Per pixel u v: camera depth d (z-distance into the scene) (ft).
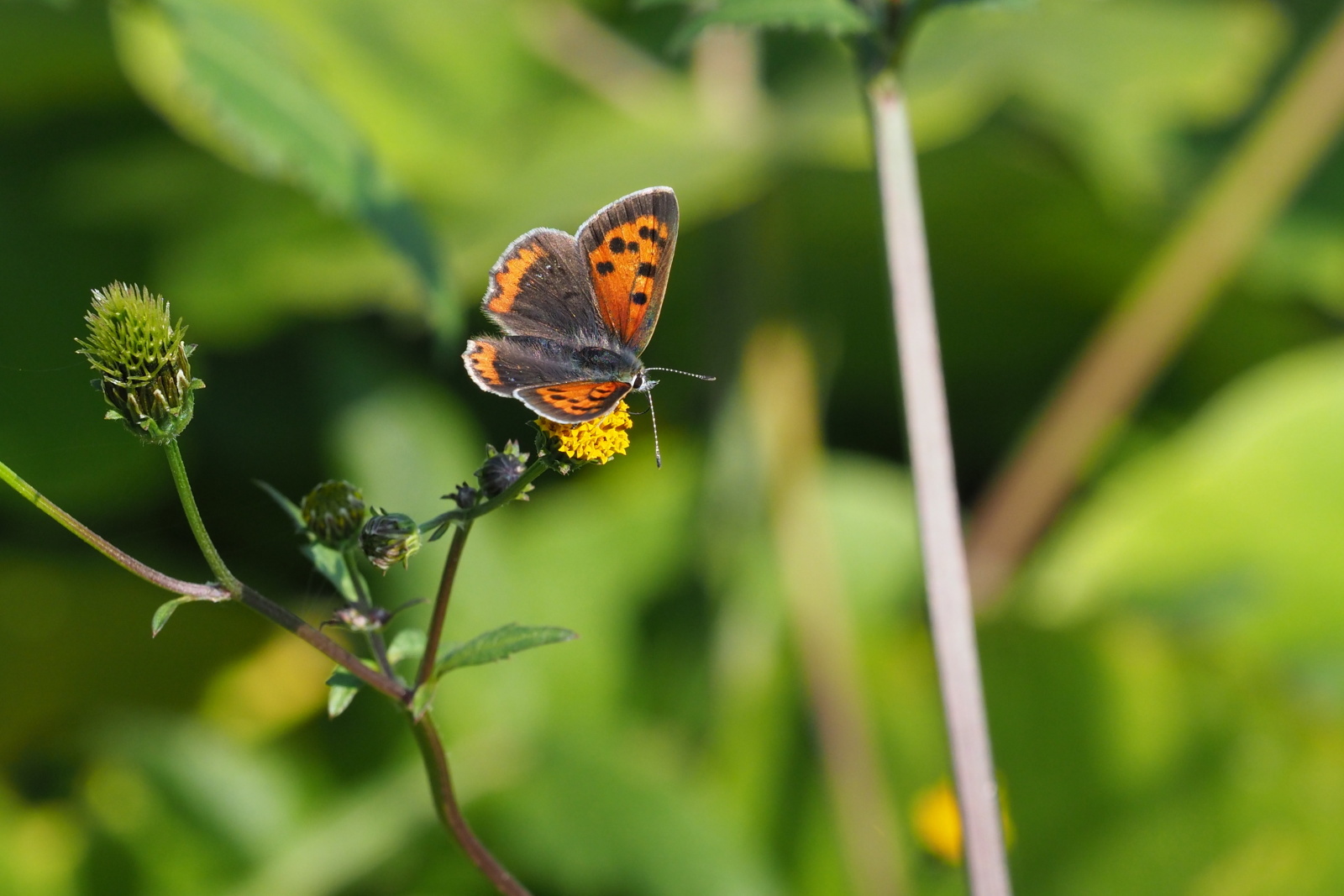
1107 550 2.95
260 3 3.01
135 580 2.99
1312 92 2.99
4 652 2.90
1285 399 3.02
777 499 3.01
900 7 2.57
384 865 2.79
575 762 2.80
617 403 2.48
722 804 2.80
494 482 2.47
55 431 2.96
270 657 2.97
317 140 2.68
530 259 2.54
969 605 2.55
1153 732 2.77
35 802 2.81
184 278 2.99
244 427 3.05
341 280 2.89
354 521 2.47
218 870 2.78
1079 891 2.76
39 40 2.94
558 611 2.97
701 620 2.98
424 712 2.47
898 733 2.81
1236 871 2.74
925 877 2.78
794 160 2.92
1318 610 2.82
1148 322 3.03
